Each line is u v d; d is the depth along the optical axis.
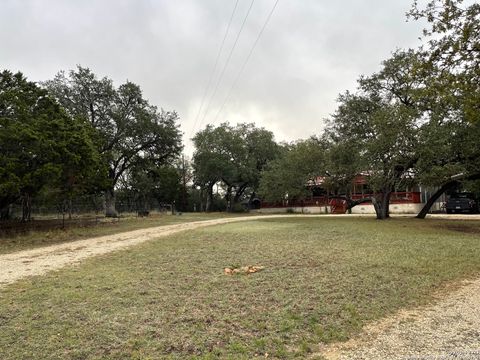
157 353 4.19
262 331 4.79
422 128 18.67
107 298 6.28
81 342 4.52
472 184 20.62
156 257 10.28
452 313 5.45
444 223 20.14
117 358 4.10
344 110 25.80
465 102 8.66
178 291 6.67
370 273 7.76
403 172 21.62
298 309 5.58
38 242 15.41
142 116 34.06
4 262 10.48
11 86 20.33
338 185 26.77
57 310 5.71
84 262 9.95
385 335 4.68
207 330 4.83
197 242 13.34
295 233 15.55
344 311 5.50
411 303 5.93
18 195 20.09
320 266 8.55
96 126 33.59
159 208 52.28
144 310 5.64
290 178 28.41
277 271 8.13
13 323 5.20
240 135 49.97
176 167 62.50
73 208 43.31
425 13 8.70
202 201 57.78
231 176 47.88
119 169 37.16
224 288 6.82
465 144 17.53
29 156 18.08
